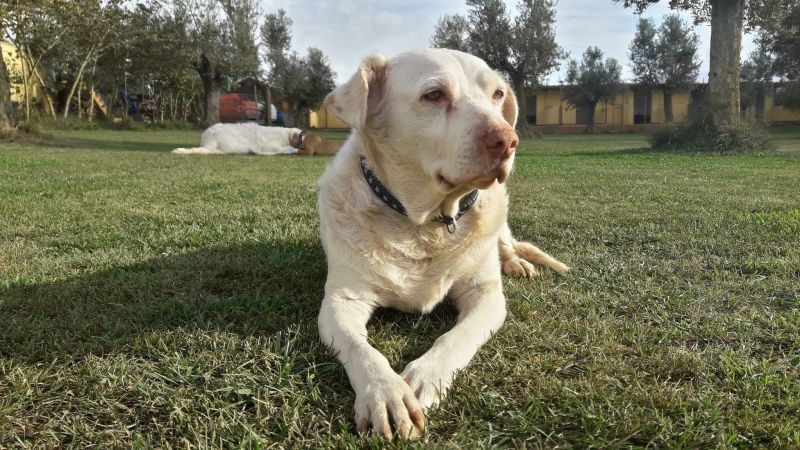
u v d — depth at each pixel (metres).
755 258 1.17
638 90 15.86
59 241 1.29
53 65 8.77
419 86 0.79
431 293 0.83
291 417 0.56
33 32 6.32
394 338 0.77
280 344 0.72
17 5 5.29
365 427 0.55
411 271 0.82
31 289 0.94
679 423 0.56
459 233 0.84
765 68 14.40
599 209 1.80
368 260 0.80
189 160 3.79
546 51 11.14
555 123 16.19
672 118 15.62
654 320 0.84
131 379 0.63
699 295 0.96
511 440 0.54
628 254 1.24
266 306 0.86
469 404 0.59
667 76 15.28
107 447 0.52
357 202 0.83
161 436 0.54
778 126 13.44
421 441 0.53
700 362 0.69
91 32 8.05
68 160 3.37
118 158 3.68
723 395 0.61
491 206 0.89
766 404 0.59
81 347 0.72
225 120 13.84
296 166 3.47
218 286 0.97
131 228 1.44
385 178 0.83
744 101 14.50
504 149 0.72
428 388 0.60
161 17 10.52
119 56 9.88
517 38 11.23
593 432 0.54
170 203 1.87
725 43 5.12
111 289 0.94
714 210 1.76
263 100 14.97
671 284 1.02
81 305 0.86
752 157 4.55
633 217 1.64
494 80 0.87
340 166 0.89
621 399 0.60
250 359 0.68
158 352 0.70
